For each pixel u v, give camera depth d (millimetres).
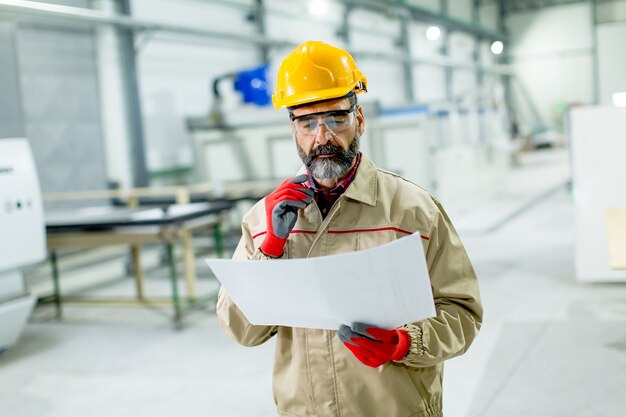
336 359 1224
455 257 1245
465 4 17078
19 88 6148
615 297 4211
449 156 7387
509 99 19797
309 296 1086
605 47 18406
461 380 3086
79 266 6875
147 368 3613
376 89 12789
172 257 4301
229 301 1342
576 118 4430
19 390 3402
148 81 7734
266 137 7242
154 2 7645
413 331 1115
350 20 11805
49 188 6496
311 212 1261
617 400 2740
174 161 8289
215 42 8766
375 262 1002
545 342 3486
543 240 6219
